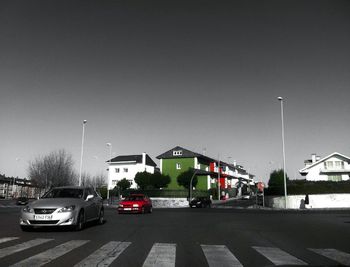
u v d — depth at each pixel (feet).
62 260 22.74
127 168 247.91
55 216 36.91
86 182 225.15
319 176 169.07
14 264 21.40
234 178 296.71
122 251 26.32
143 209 78.95
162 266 21.62
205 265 22.16
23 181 355.36
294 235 37.86
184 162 222.69
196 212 85.87
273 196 136.05
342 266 22.03
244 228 44.75
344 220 58.59
